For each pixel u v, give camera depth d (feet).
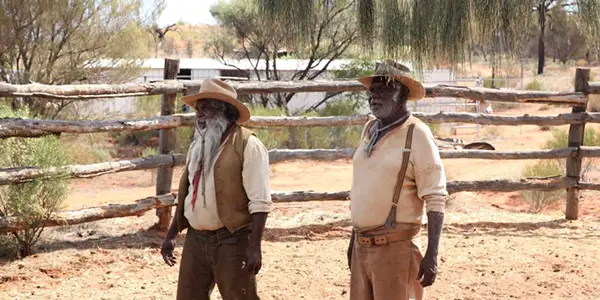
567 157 30.50
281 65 80.48
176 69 27.07
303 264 22.40
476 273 21.49
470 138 72.23
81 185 42.98
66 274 20.93
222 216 13.53
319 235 26.81
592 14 11.16
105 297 18.80
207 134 13.69
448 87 28.99
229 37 84.07
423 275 12.48
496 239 26.32
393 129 13.01
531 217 31.55
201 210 13.65
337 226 28.17
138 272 21.39
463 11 11.15
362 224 13.25
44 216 22.63
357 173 13.44
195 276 14.19
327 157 28.35
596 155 30.30
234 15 74.90
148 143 65.92
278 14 11.82
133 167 25.39
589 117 30.40
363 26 11.68
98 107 55.98
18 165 22.89
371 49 11.89
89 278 20.57
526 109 98.07
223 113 13.80
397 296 13.03
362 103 72.84
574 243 25.84
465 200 38.52
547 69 137.69
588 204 37.32
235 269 13.67
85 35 52.29
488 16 11.09
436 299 18.99
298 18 11.78
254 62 83.41
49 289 19.44
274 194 27.68
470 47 11.41
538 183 30.09
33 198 22.22
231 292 13.79
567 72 130.00
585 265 22.38
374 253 13.12
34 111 46.68
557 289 19.85
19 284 19.83
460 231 27.96
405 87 12.92
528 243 25.71
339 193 28.27
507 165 49.60
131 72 55.57
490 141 69.87
